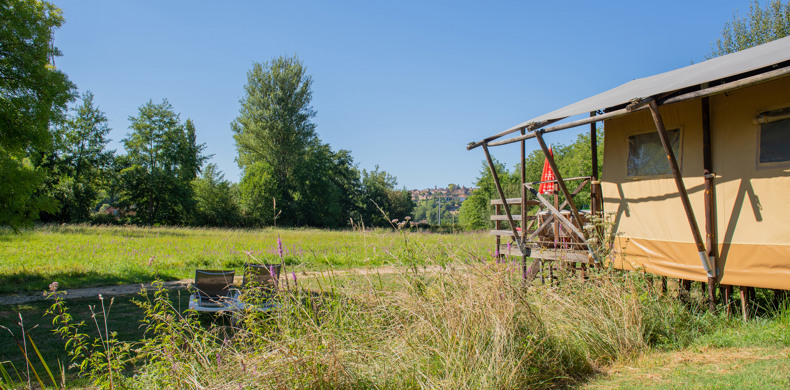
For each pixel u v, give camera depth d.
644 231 7.03
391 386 3.70
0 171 13.12
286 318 4.16
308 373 3.55
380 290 5.00
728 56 7.71
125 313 9.48
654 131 7.02
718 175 6.02
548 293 5.62
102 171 46.72
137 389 3.83
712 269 5.91
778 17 18.02
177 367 3.70
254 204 50.09
